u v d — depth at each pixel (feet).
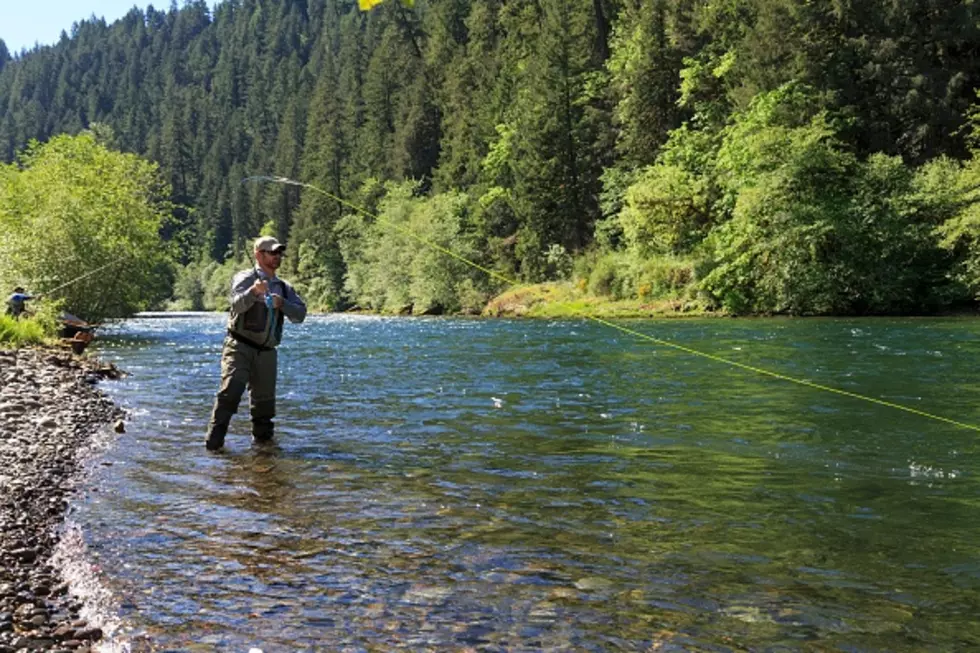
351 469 20.07
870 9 115.24
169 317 178.50
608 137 167.63
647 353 49.60
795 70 117.08
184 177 455.63
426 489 17.94
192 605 11.68
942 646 10.02
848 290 98.53
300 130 393.70
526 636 10.54
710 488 17.51
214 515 16.17
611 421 25.76
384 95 293.43
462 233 190.19
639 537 14.37
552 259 158.92
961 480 17.92
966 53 116.16
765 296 104.58
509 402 30.40
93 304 79.66
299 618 11.19
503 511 16.10
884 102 114.93
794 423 24.80
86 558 13.67
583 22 180.14
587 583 12.28
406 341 67.72
